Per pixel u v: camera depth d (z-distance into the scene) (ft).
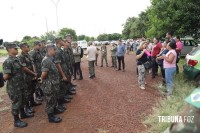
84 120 20.57
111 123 19.42
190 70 27.48
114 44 52.70
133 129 17.87
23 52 23.58
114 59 52.26
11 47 19.38
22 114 22.02
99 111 22.62
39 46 27.37
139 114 20.95
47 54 20.12
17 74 19.69
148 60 30.45
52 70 20.06
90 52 40.45
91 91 30.91
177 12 52.26
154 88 30.14
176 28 54.29
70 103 25.96
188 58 28.48
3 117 23.40
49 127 19.61
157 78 36.35
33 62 26.11
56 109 22.71
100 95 28.53
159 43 35.19
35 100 26.89
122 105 23.94
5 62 19.10
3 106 27.30
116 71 48.57
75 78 39.96
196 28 53.88
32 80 23.27
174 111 17.83
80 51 39.29
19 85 19.85
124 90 30.27
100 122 19.81
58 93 21.01
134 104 23.98
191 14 51.72
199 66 26.91
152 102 24.16
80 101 26.50
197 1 52.49
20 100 20.08
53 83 20.10
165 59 23.76
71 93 29.48
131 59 74.69
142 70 30.12
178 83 26.86
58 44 26.13
